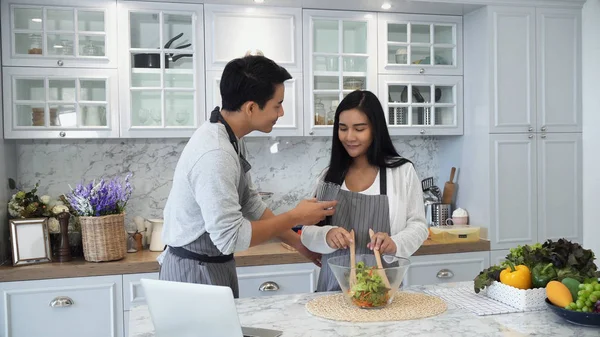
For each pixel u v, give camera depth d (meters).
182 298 1.25
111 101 3.22
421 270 3.42
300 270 3.21
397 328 1.50
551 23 3.67
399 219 2.08
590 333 1.45
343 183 2.20
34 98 3.19
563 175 3.72
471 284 2.03
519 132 3.62
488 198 3.57
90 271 2.97
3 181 3.18
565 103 3.71
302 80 3.47
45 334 2.94
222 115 1.89
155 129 3.28
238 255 3.14
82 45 3.21
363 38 3.61
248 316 1.63
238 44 3.37
